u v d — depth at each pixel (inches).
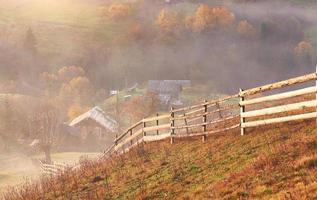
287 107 584.1
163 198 518.3
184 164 626.8
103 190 627.8
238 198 426.3
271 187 424.2
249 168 486.6
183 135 818.2
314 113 547.8
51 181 793.6
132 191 588.4
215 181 507.2
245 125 652.7
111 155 940.6
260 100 628.1
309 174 421.1
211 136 756.6
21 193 776.3
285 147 501.0
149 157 768.3
